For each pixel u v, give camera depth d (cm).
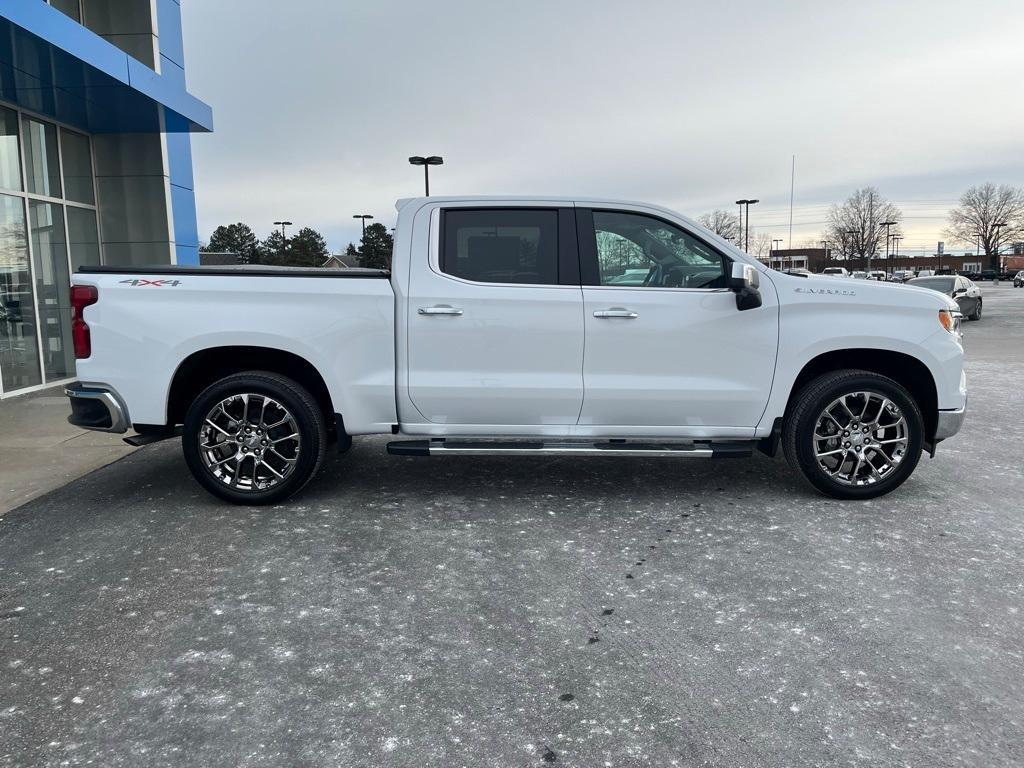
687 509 493
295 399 482
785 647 316
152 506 504
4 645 320
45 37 786
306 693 284
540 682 291
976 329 2075
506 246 487
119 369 478
